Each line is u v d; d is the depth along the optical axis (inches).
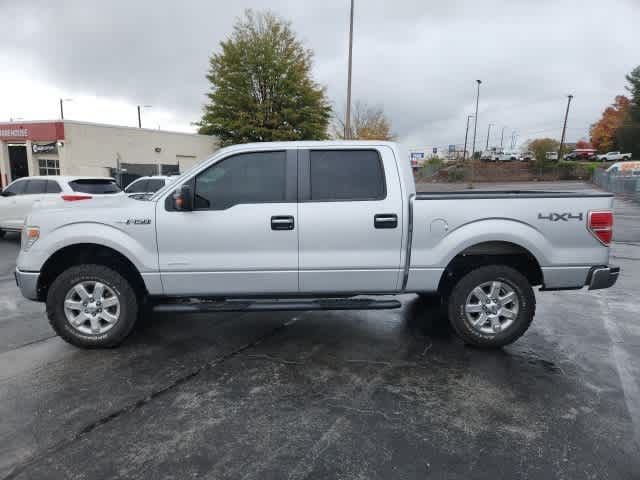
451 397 120.5
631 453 95.3
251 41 1151.0
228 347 157.2
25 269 146.0
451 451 96.4
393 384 128.3
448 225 147.1
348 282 149.7
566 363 143.3
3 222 402.9
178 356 148.6
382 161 149.3
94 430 104.1
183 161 1082.1
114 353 150.8
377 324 183.3
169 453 95.6
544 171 1893.5
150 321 186.7
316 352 152.6
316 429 105.0
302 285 149.8
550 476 88.1
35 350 153.0
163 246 145.8
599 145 2519.7
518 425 106.6
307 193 147.2
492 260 157.4
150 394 121.9
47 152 881.5
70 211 146.6
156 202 146.3
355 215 145.8
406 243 147.9
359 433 103.2
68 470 90.0
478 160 2181.3
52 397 119.7
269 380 130.7
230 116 1155.3
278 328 178.1
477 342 152.5
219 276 147.8
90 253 154.6
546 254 147.1
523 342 162.7
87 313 150.7
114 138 935.0
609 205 147.9
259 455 95.0
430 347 157.6
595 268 147.9
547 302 217.8
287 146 149.3
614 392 123.3
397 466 91.4
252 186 148.1
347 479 87.4
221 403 117.1
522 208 146.7
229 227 145.1
